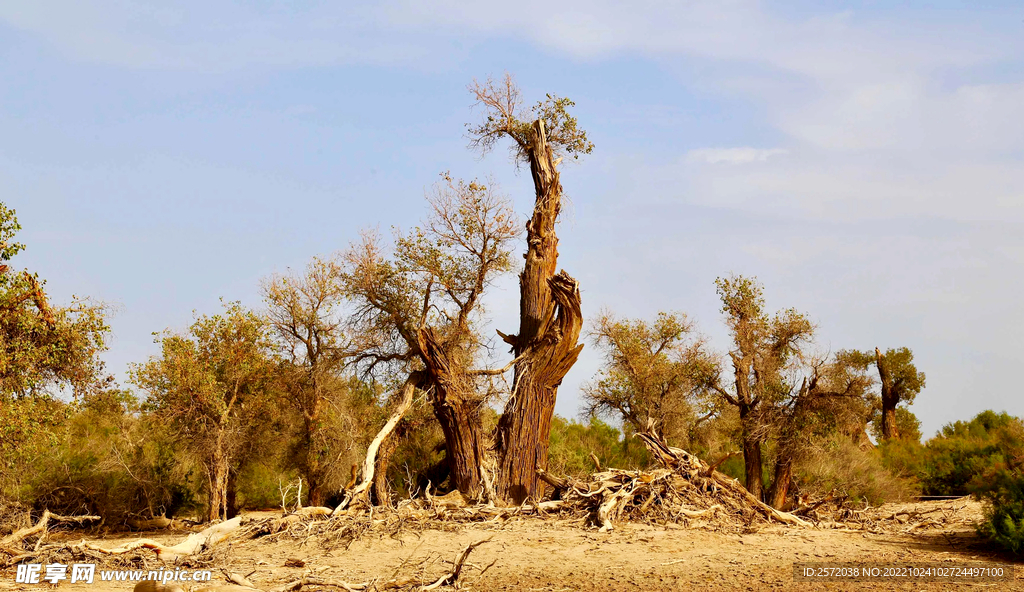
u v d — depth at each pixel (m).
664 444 25.31
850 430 33.22
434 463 34.84
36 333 20.20
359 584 12.84
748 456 33.41
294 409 32.22
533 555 17.03
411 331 30.59
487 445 28.73
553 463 36.16
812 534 20.45
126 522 28.83
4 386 19.91
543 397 28.52
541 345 28.47
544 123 31.12
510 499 27.58
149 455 30.73
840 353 32.34
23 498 24.92
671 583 14.09
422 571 15.10
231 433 28.86
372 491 31.61
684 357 35.72
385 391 32.47
